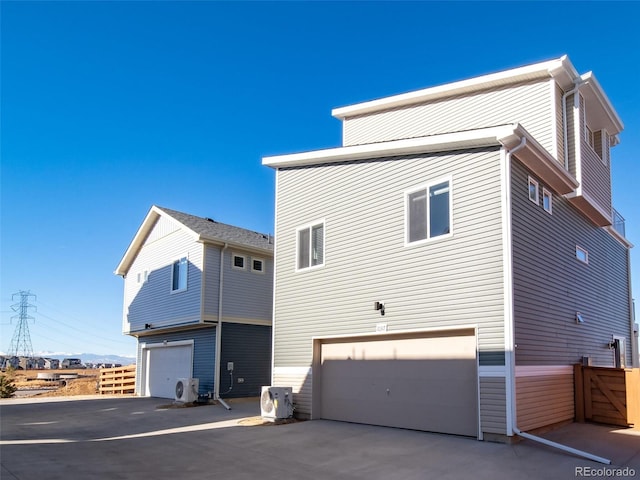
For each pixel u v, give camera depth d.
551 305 10.74
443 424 10.10
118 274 24.34
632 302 16.94
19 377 41.59
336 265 12.65
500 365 9.09
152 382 22.39
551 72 11.94
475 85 13.24
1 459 8.73
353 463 8.08
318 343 13.02
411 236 11.10
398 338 11.22
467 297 9.80
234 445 9.81
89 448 9.83
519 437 8.96
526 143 9.59
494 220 9.62
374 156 12.19
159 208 21.42
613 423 10.62
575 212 12.76
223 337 18.67
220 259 19.11
